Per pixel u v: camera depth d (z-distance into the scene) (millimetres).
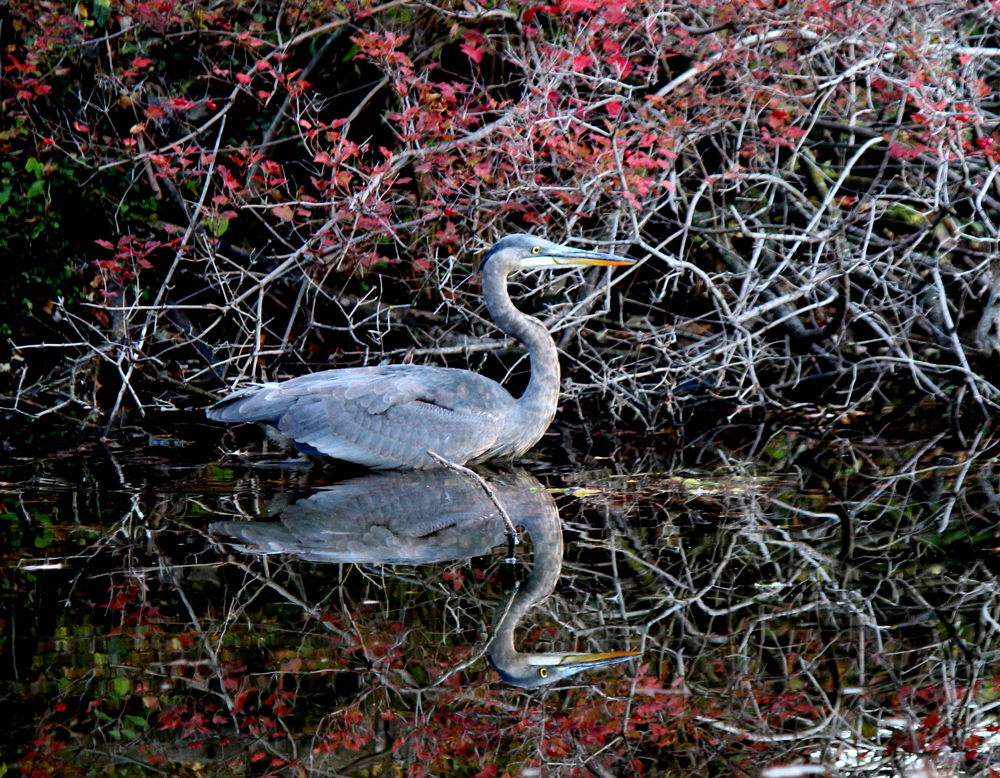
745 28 13141
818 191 14758
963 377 14367
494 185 13602
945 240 13438
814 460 12023
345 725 6395
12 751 6020
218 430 13414
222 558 8805
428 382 11664
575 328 13961
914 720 6523
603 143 12742
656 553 9055
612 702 6738
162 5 13602
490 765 6078
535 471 11703
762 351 14172
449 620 7734
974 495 10555
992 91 15562
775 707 6676
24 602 7852
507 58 13562
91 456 12211
